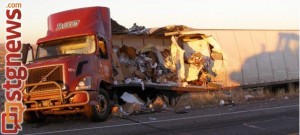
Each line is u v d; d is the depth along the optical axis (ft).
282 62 71.05
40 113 41.70
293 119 40.47
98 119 40.50
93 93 39.70
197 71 59.93
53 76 39.17
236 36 64.95
